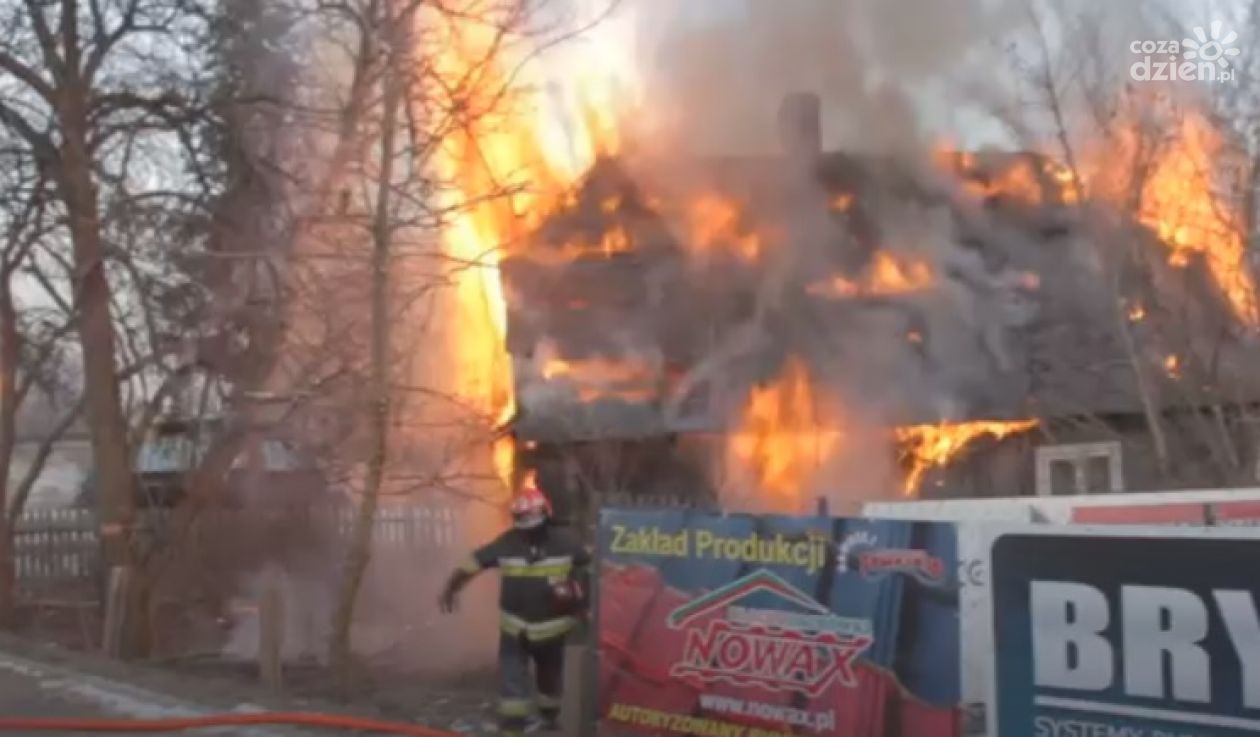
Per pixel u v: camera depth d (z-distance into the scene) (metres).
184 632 14.99
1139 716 5.68
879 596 6.62
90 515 20.25
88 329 13.38
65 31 12.74
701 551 7.34
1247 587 5.41
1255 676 5.38
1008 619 6.08
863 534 6.71
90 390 13.41
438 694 10.09
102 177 12.77
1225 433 12.34
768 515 7.08
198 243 12.28
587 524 12.18
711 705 7.22
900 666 6.52
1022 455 14.18
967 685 6.40
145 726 8.77
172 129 12.74
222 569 15.58
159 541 13.56
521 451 13.35
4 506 15.99
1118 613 5.75
